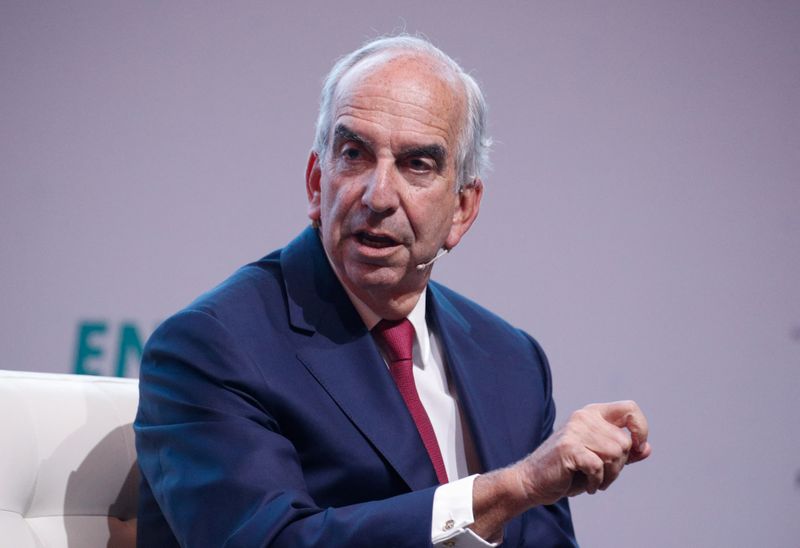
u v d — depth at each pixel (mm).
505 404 4961
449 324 5117
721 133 9539
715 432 9383
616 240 9438
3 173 9289
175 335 4246
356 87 4363
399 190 4297
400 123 4277
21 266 9227
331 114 4461
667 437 9352
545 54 9500
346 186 4344
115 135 9359
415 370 4816
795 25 9586
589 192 9453
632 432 3701
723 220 9500
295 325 4418
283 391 4188
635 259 9438
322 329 4469
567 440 3551
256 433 3975
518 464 3658
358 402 4297
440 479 4426
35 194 9289
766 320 9469
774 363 9453
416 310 4863
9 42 9383
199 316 4250
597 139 9492
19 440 4191
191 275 9266
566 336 9344
